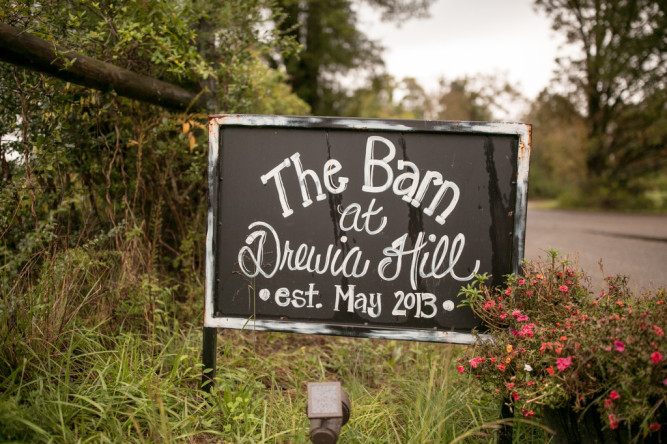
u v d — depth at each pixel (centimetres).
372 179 253
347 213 254
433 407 239
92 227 346
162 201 362
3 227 282
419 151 249
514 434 229
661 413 182
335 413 180
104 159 347
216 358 280
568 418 200
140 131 347
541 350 197
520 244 240
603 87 2131
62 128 316
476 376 227
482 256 246
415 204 250
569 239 961
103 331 287
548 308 221
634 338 177
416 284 250
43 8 278
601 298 221
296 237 257
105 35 335
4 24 242
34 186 291
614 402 178
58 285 266
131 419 201
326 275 255
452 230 248
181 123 350
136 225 335
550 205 2912
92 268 305
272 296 258
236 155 260
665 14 1794
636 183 2244
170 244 399
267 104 525
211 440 223
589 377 183
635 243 890
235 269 260
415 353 351
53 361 235
